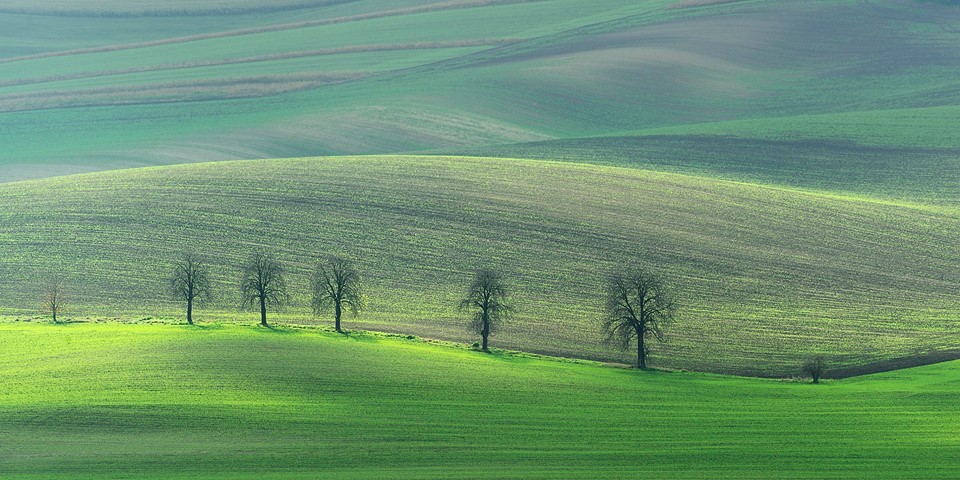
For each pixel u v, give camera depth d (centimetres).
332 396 17812
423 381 18962
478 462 14788
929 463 14950
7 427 15975
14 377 18438
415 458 14925
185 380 18275
